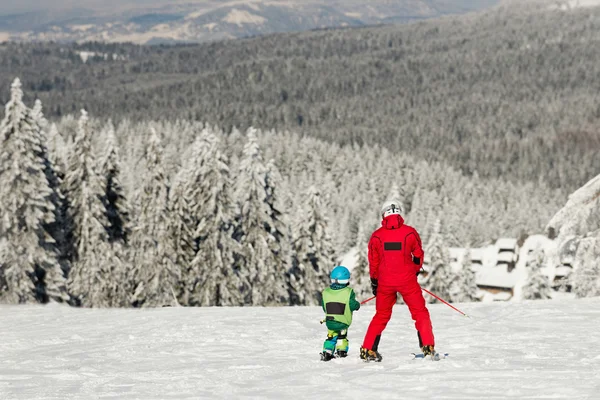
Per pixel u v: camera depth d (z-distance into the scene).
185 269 82.31
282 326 23.77
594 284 55.97
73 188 78.25
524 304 30.47
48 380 13.75
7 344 20.78
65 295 72.06
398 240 15.20
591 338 19.36
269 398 11.12
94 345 20.09
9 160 67.94
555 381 11.54
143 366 15.66
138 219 84.38
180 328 23.67
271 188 89.56
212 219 79.88
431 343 14.98
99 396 11.70
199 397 11.36
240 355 17.34
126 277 80.38
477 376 12.51
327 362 15.43
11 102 68.56
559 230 58.78
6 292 69.06
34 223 68.56
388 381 12.34
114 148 84.06
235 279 80.69
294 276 96.06
